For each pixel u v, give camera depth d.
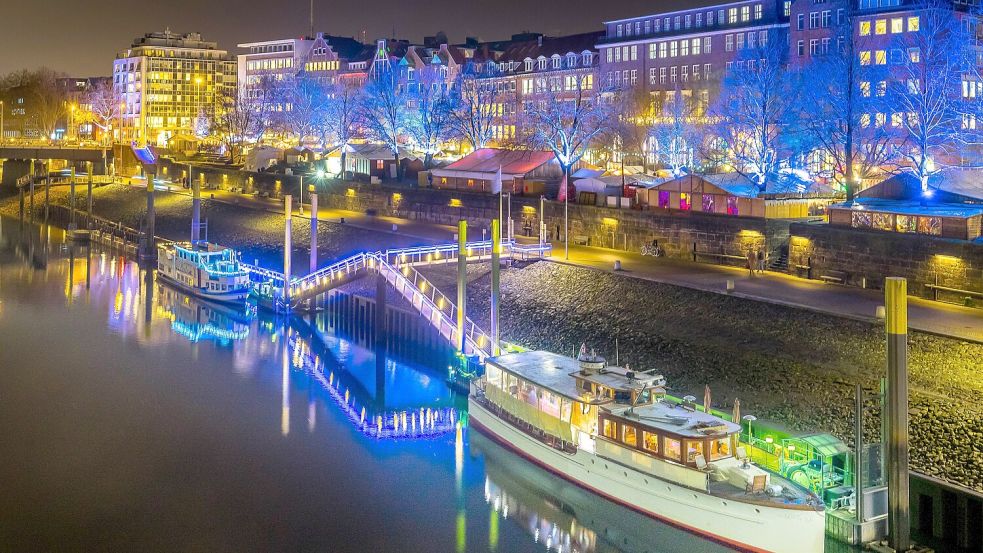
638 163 149.88
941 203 81.06
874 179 109.19
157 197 172.38
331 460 60.44
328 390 75.62
